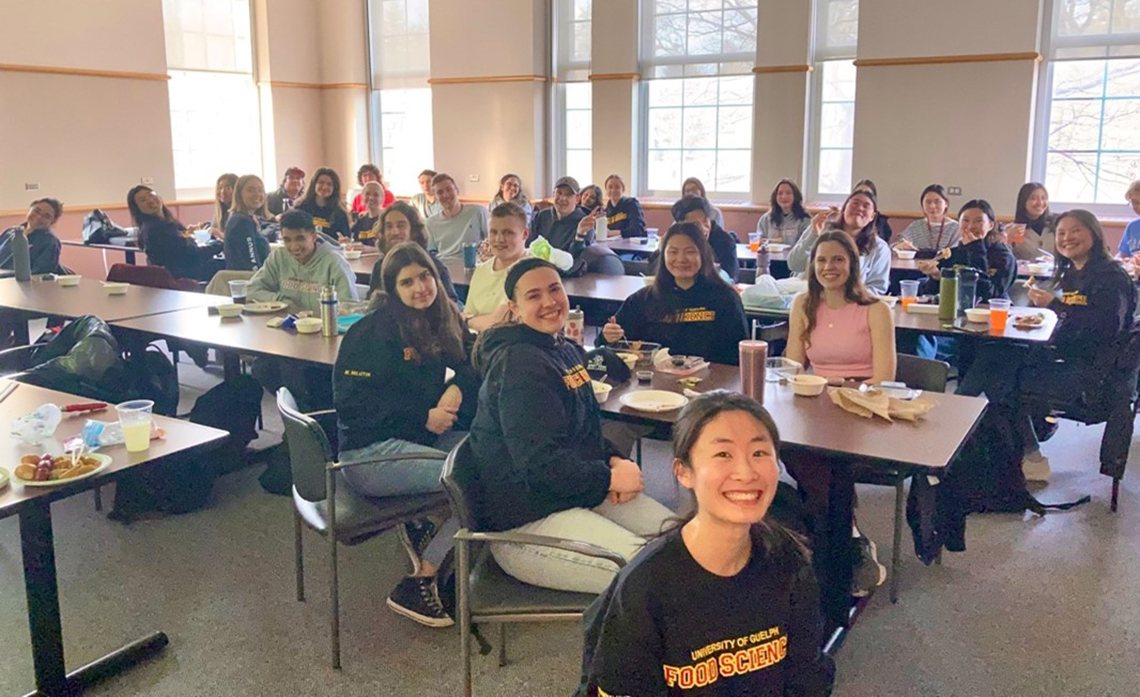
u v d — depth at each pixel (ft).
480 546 7.22
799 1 25.77
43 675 7.49
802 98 26.18
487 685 7.82
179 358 19.53
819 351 10.14
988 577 9.68
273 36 32.37
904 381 9.84
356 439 9.07
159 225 20.51
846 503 7.64
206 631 8.71
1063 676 7.87
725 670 4.61
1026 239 19.40
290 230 13.66
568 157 31.30
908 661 8.11
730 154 28.40
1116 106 22.89
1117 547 10.39
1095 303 11.59
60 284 16.48
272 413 15.57
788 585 4.71
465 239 19.79
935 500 9.20
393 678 7.94
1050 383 11.51
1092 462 13.19
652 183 29.84
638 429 9.94
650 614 4.51
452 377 9.92
